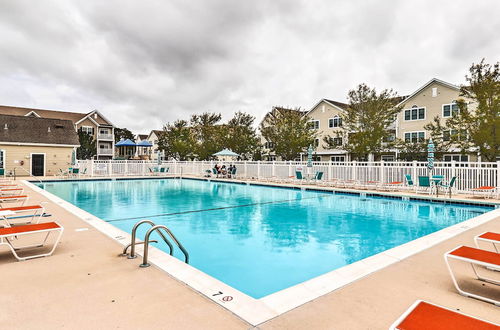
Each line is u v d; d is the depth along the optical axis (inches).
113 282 139.4
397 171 622.8
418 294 128.7
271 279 193.9
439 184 543.5
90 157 1578.5
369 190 622.2
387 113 942.4
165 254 183.5
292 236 301.0
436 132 913.5
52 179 879.7
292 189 721.0
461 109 745.0
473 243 211.3
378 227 340.5
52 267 159.8
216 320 105.1
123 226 343.3
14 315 107.8
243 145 1384.1
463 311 113.9
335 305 117.9
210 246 266.4
